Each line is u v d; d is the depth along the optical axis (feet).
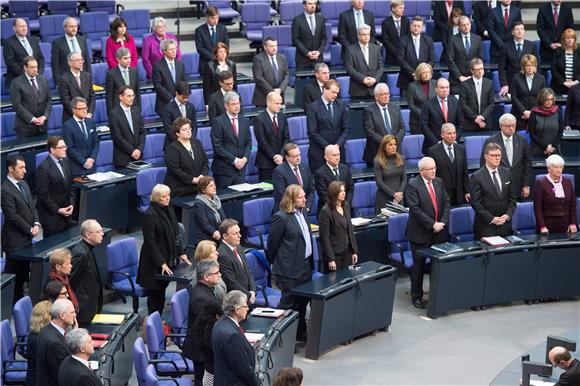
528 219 89.92
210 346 62.39
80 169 91.81
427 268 85.87
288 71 116.37
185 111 95.76
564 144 103.35
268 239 76.13
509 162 91.76
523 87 106.52
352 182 87.10
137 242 92.94
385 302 79.46
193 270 76.89
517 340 79.30
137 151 94.63
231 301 59.57
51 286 65.51
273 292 78.33
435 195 83.51
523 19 142.61
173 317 68.90
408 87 103.81
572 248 85.66
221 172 92.27
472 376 73.26
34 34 127.13
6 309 74.49
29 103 98.27
